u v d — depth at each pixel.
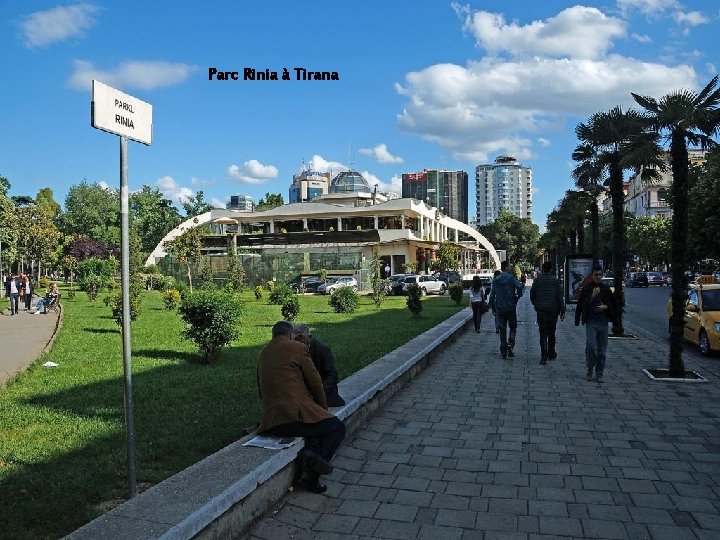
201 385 8.68
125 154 4.13
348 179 83.44
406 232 59.78
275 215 68.31
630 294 43.47
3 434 6.12
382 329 16.92
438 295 42.66
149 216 84.44
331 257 51.16
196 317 10.68
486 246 81.19
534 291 11.29
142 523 3.24
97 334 16.16
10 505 4.27
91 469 5.02
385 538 3.97
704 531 4.06
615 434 6.40
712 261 43.19
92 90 3.76
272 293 29.83
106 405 7.45
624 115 15.25
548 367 10.78
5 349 13.37
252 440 4.72
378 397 7.36
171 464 5.25
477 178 168.50
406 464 5.43
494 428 6.64
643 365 10.99
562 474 5.17
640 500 4.59
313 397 4.98
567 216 30.78
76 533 3.14
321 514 4.36
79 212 83.25
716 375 10.01
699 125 9.53
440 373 10.16
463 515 4.32
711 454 5.71
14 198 67.75
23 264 57.47
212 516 3.49
